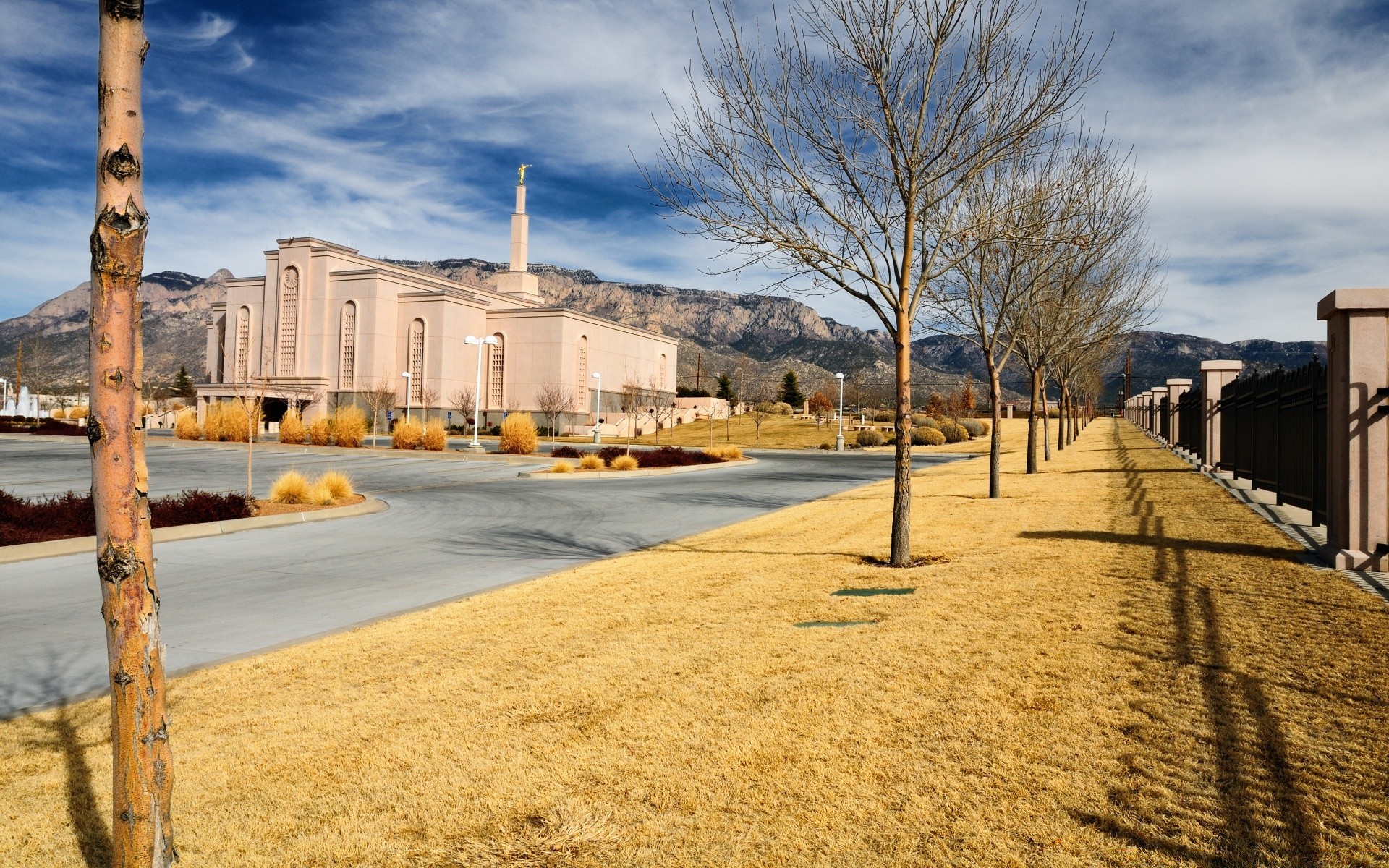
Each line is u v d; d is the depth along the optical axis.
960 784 3.83
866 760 4.14
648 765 4.25
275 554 12.63
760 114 9.66
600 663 6.06
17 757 4.67
